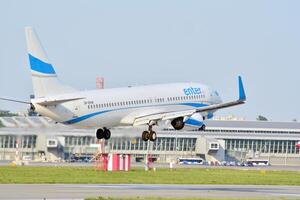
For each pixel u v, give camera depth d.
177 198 156.25
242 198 161.12
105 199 149.25
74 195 160.50
